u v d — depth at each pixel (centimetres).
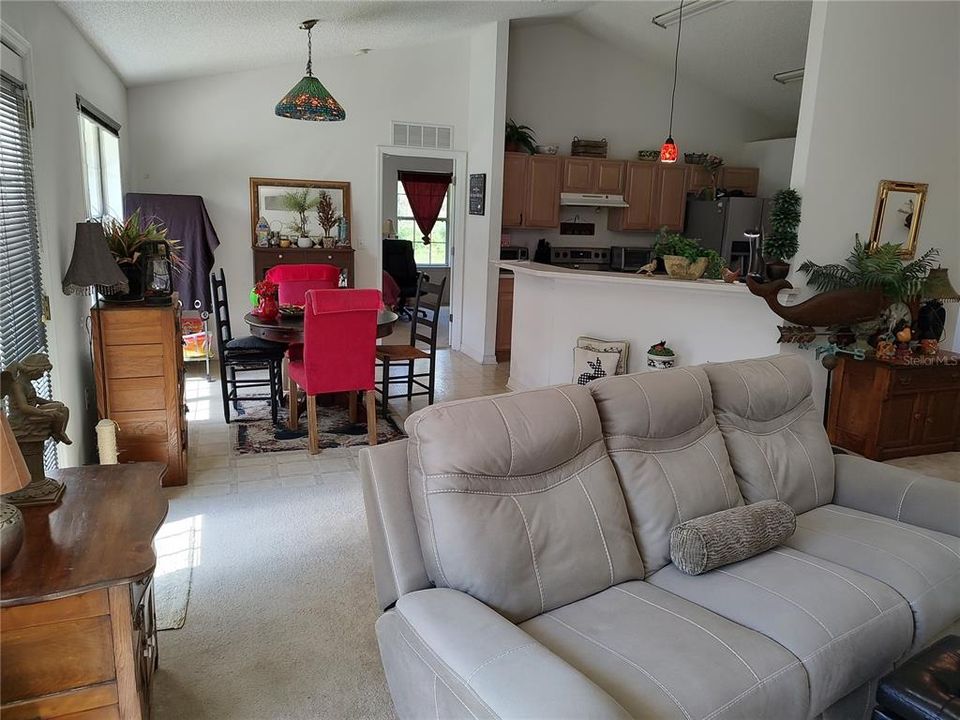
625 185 702
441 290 491
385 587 177
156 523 166
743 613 175
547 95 688
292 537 296
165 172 588
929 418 429
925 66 415
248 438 421
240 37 459
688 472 216
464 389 561
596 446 201
